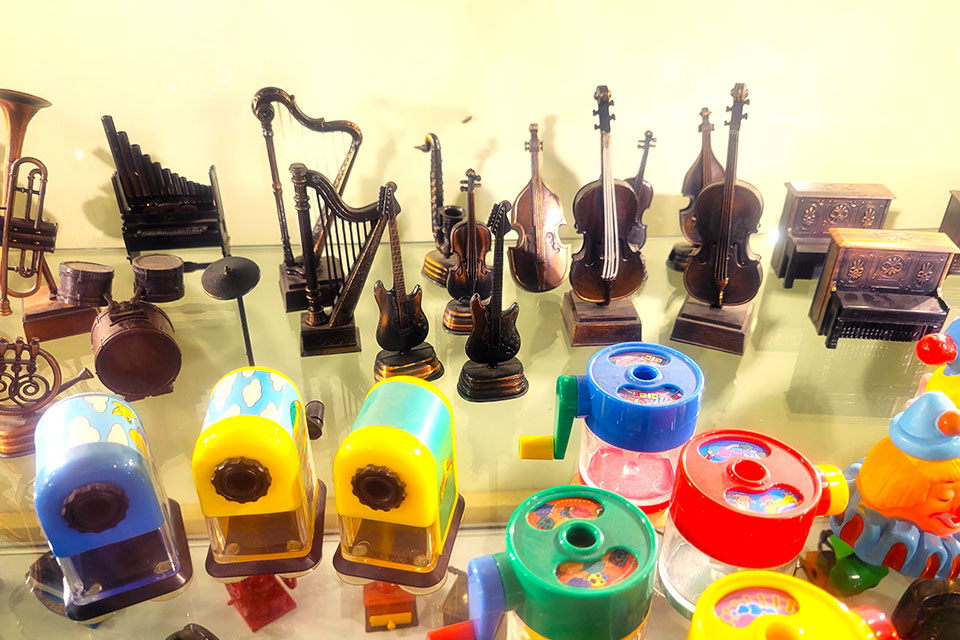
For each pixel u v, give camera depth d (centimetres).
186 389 132
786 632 66
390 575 90
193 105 163
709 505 77
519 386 129
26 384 115
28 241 136
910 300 140
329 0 154
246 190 175
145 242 159
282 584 95
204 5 152
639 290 163
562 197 182
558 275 151
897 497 87
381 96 166
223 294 123
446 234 158
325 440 117
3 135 162
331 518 101
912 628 89
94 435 83
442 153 173
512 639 86
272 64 160
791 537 76
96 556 89
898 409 132
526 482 111
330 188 128
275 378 93
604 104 128
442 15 157
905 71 168
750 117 173
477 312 123
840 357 147
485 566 75
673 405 92
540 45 162
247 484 83
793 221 162
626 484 105
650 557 74
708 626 67
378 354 135
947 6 160
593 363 103
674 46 163
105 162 169
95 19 152
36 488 79
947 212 167
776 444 87
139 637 90
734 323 141
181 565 93
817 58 166
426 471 80
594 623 72
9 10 149
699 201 133
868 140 177
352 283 137
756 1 158
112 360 122
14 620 91
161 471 110
